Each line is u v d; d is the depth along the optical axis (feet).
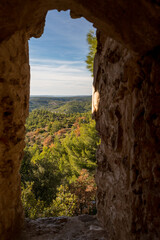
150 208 5.07
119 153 7.52
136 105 5.86
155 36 4.30
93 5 4.41
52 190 37.63
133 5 3.83
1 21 4.69
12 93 6.27
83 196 31.24
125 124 6.90
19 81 6.82
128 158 6.66
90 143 44.29
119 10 4.14
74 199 28.27
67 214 26.76
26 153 40.86
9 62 5.81
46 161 44.21
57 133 162.61
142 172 5.52
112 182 8.39
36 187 37.50
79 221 10.20
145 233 5.30
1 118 6.04
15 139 6.91
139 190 5.69
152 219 4.97
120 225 7.28
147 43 4.67
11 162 6.88
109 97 8.34
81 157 46.52
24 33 6.76
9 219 7.33
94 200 32.96
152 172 4.98
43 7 5.49
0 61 5.39
